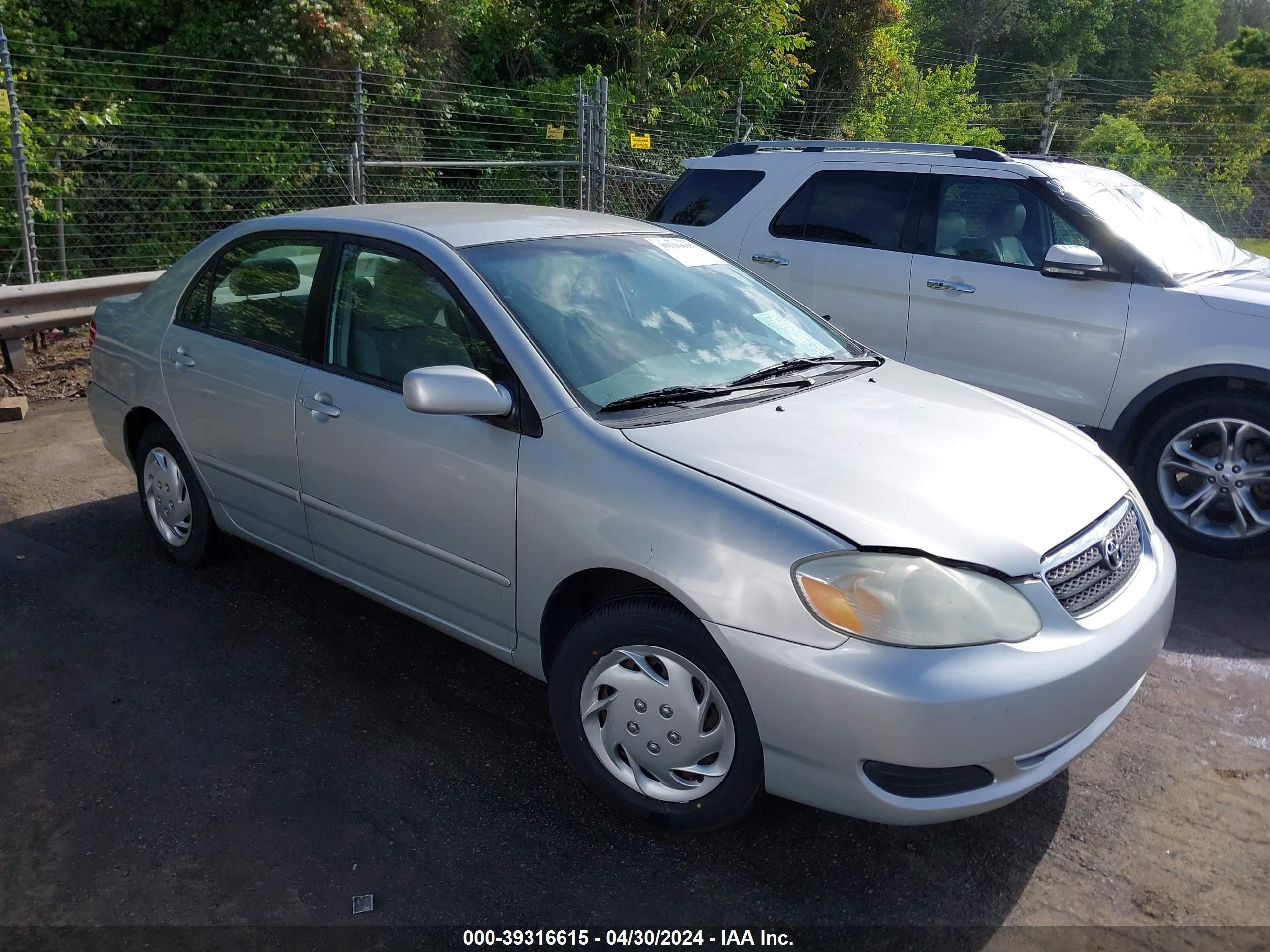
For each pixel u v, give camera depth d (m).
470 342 3.08
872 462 2.75
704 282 3.75
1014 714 2.34
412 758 3.13
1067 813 2.94
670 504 2.58
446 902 2.53
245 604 4.11
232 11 11.62
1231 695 3.62
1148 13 51.22
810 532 2.44
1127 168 16.58
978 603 2.39
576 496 2.73
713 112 15.44
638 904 2.54
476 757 3.14
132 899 2.52
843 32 18.86
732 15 15.56
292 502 3.66
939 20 44.03
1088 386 5.09
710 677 2.55
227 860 2.66
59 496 5.27
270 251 3.82
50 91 10.30
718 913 2.53
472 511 2.99
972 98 20.98
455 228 3.46
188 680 3.54
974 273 5.45
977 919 2.53
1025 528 2.58
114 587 4.23
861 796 2.40
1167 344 4.82
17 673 3.56
